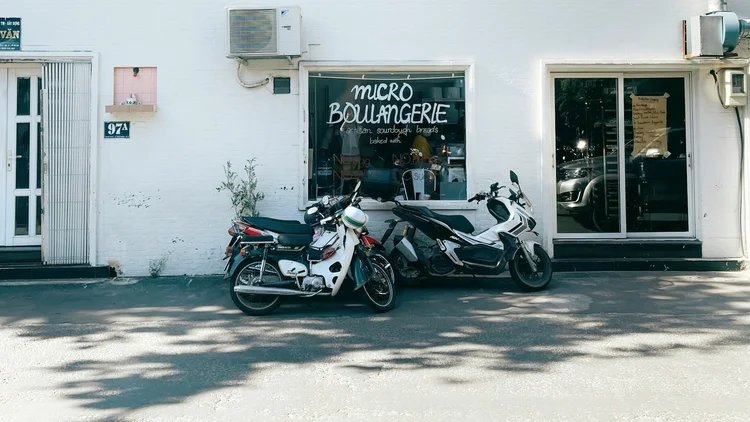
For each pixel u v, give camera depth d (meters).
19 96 9.01
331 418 4.20
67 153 8.70
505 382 4.86
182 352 5.64
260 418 4.21
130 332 6.28
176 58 8.73
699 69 9.00
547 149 8.84
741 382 4.85
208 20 8.73
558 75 9.13
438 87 8.95
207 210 8.75
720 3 8.76
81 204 8.70
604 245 8.92
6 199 8.99
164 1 8.70
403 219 8.02
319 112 8.92
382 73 8.95
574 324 6.46
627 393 4.63
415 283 8.27
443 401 4.48
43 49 8.64
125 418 4.22
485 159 8.85
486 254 7.74
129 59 8.70
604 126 9.23
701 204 9.00
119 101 8.71
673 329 6.26
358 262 6.87
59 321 6.69
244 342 5.93
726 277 8.46
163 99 8.72
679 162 9.25
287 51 8.38
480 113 8.86
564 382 4.85
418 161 8.96
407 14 8.80
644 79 9.23
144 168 8.70
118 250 8.70
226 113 8.76
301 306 7.26
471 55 8.84
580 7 8.86
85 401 4.52
